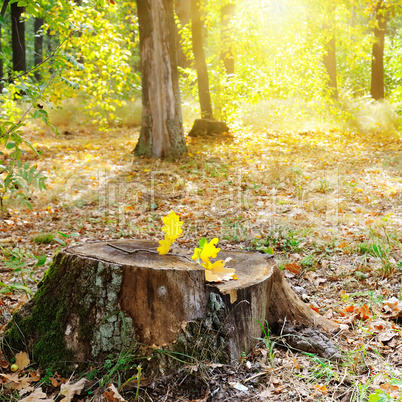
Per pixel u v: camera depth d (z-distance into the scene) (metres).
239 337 2.63
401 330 3.00
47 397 2.42
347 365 2.60
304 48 12.91
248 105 14.09
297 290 3.80
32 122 12.90
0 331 2.96
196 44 12.38
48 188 7.32
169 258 2.79
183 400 2.36
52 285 2.77
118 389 2.38
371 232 4.80
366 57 13.32
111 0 6.81
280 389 2.42
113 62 8.71
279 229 5.25
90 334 2.58
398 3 13.33
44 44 19.83
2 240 5.07
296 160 9.01
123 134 12.52
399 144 10.49
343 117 12.18
